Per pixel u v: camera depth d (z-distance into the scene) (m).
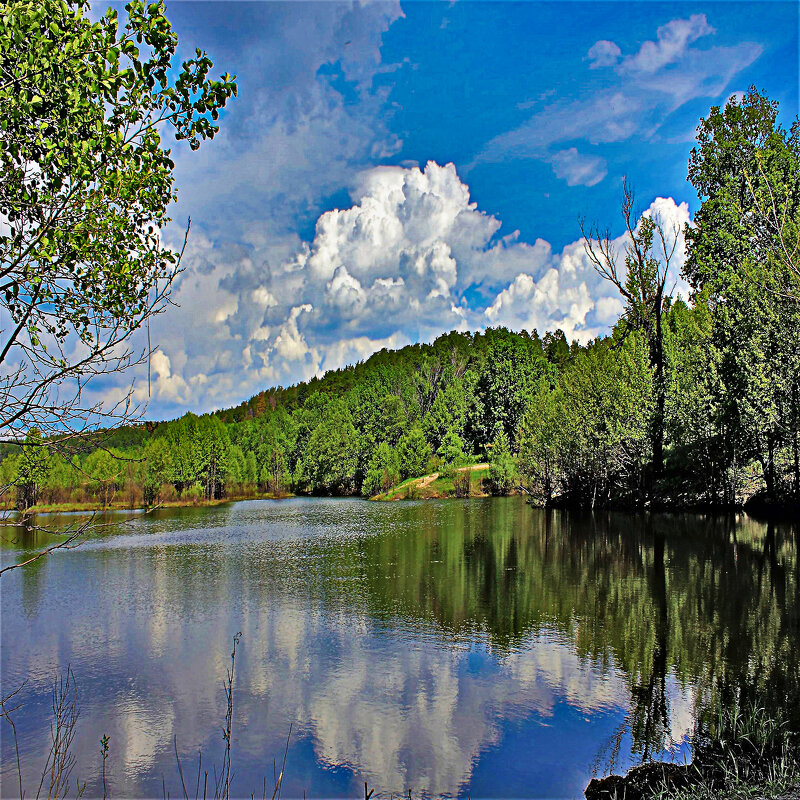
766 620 15.52
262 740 11.55
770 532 28.73
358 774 10.03
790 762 8.39
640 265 43.16
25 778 10.63
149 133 5.83
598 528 35.94
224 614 21.36
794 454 29.78
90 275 5.84
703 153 41.34
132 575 30.08
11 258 5.57
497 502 67.00
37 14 5.11
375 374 173.25
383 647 16.36
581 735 10.51
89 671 16.00
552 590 21.08
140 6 5.50
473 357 142.62
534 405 64.94
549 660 14.26
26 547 41.00
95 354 5.51
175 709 13.27
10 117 5.15
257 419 170.12
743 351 30.94
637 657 13.70
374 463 96.12
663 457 41.62
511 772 9.59
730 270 34.66
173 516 66.75
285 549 37.12
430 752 10.52
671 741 9.88
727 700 11.00
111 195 5.69
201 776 10.41
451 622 18.27
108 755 11.30
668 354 44.75
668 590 19.42
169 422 117.06
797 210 27.17
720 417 32.53
